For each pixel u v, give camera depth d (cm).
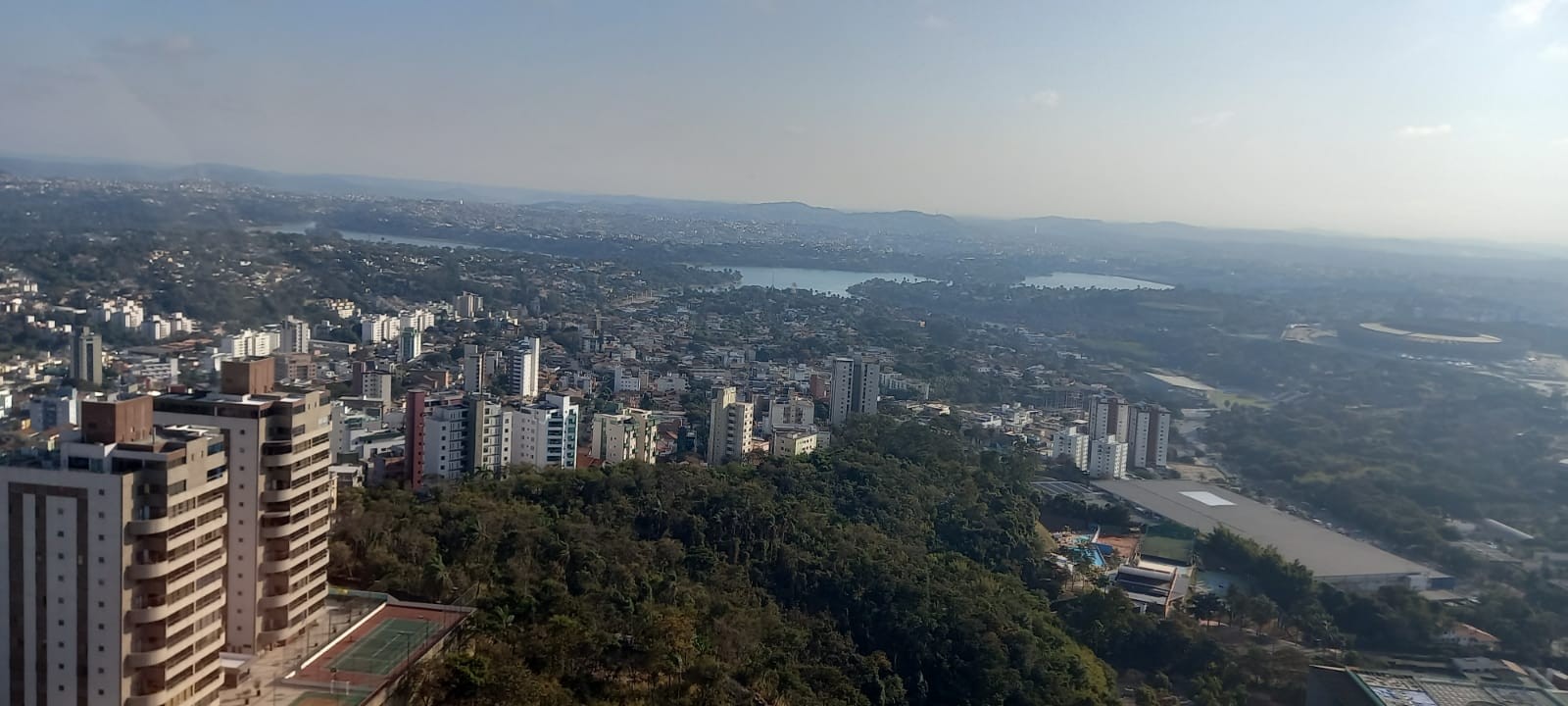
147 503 15700
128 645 15600
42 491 15388
